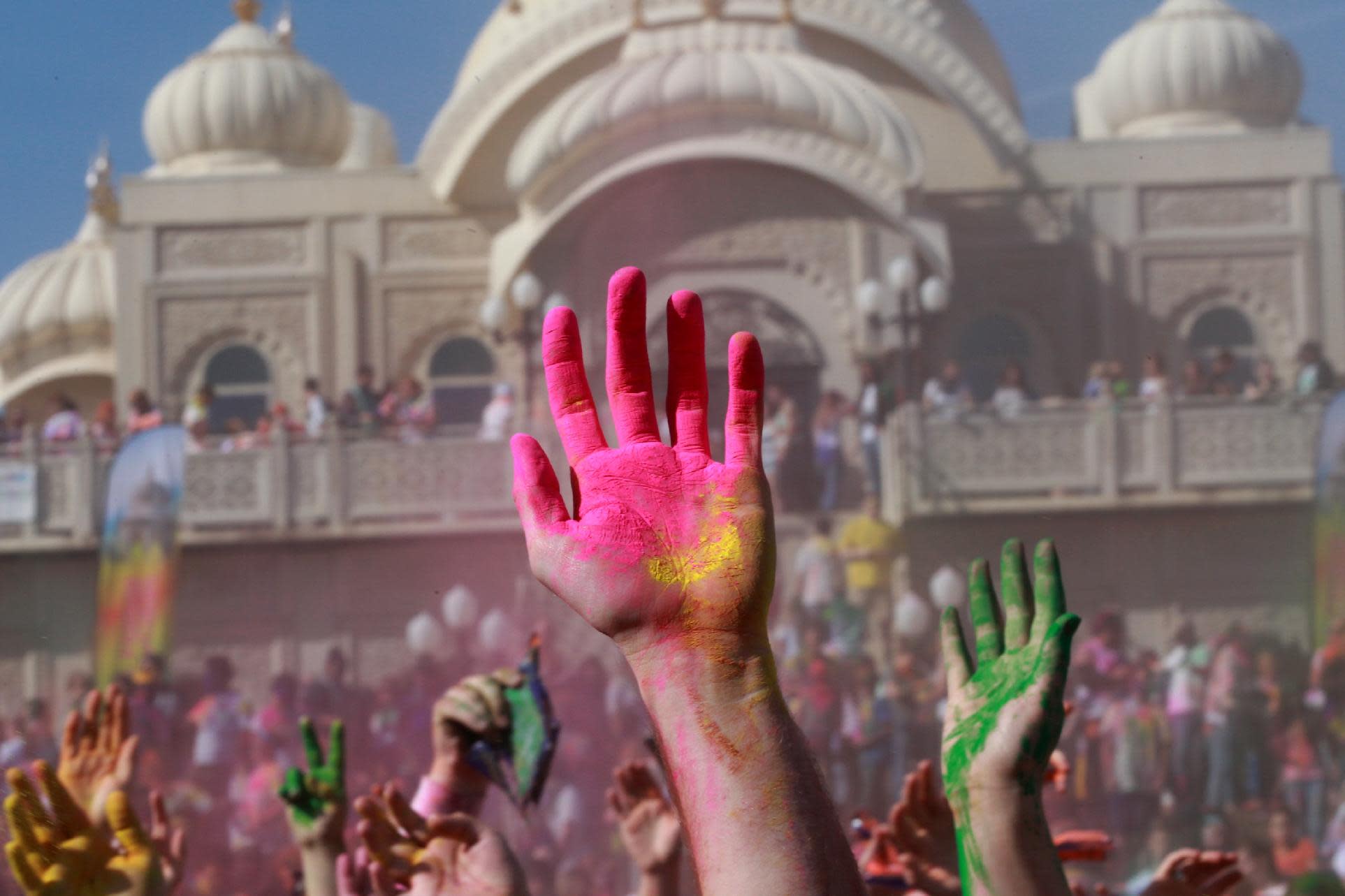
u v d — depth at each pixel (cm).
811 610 1758
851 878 200
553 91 2502
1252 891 1144
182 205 2495
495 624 1727
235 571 2081
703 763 201
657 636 204
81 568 2078
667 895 382
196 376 2477
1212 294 2412
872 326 2109
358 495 2078
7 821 260
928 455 2016
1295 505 2011
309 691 1622
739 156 2198
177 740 1519
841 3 2550
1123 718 1446
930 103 2520
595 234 2220
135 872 258
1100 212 2430
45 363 2944
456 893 278
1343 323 2402
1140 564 2028
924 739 1481
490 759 335
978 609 253
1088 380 2397
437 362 2481
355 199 2500
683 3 2469
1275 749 1455
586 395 212
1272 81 2605
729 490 207
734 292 2223
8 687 2064
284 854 1264
